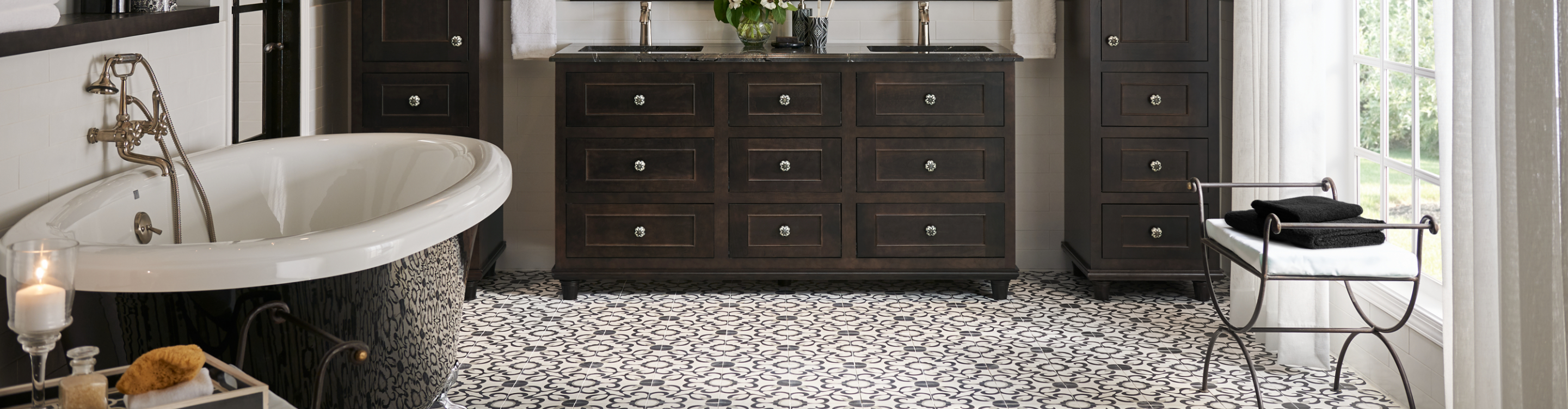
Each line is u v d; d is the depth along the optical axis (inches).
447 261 93.2
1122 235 150.3
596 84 145.0
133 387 55.5
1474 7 77.1
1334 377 114.4
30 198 87.2
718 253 149.2
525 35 161.2
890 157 147.0
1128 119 147.8
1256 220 100.0
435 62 148.0
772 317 140.9
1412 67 109.3
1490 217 78.9
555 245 149.0
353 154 115.3
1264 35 118.8
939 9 163.9
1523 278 69.4
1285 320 117.0
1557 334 67.7
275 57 135.9
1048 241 171.3
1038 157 169.0
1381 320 111.7
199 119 115.5
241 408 57.0
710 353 124.3
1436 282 107.2
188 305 76.5
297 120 140.8
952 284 160.6
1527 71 67.9
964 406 106.4
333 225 114.4
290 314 73.4
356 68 148.0
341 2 159.3
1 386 85.7
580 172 147.1
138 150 102.5
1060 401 107.7
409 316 87.0
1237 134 123.2
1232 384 112.6
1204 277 149.0
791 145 146.6
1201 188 110.1
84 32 87.8
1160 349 126.6
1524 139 68.6
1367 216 122.1
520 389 111.0
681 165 146.8
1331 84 118.5
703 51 150.6
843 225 148.8
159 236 96.0
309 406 81.2
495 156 101.3
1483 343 80.2
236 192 107.7
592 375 116.1
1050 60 166.4
